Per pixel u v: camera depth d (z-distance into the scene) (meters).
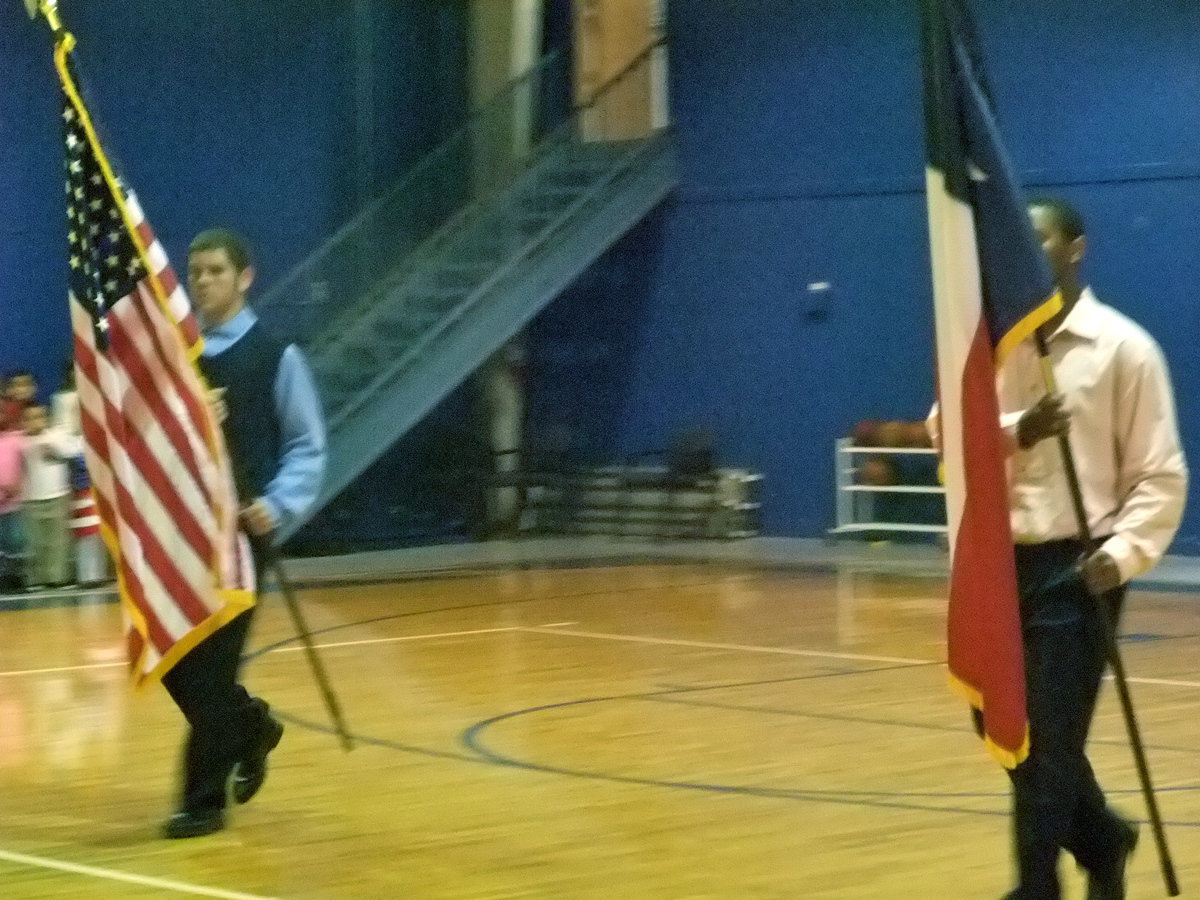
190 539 5.98
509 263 18.02
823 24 18.36
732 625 12.33
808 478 18.62
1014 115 17.47
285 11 18.61
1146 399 4.65
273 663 10.70
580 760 7.71
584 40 19.19
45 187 16.97
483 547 18.39
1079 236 4.80
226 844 6.19
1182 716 8.76
